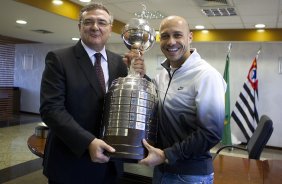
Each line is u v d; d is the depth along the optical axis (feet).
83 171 4.17
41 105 3.96
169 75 4.21
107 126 3.50
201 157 3.89
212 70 3.80
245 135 17.38
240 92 17.94
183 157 3.55
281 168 6.14
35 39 23.91
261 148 7.70
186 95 3.87
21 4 11.78
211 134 3.56
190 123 3.80
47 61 4.16
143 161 3.36
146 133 3.47
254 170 6.00
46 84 4.01
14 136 18.38
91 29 4.11
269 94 18.57
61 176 4.12
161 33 4.02
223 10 13.66
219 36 18.45
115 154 3.30
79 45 4.30
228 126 17.24
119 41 22.04
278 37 17.34
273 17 14.64
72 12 14.03
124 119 3.38
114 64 4.58
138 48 4.32
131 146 3.32
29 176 11.47
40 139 7.74
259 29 17.69
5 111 26.43
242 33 18.03
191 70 3.94
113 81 3.98
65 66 4.06
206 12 14.08
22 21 15.75
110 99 3.59
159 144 3.99
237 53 19.33
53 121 3.77
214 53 19.95
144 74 4.38
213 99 3.64
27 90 28.78
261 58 18.71
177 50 3.95
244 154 16.11
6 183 10.67
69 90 4.02
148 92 3.58
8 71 27.04
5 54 26.55
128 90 3.46
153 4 12.82
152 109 3.63
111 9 14.12
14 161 13.29
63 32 19.20
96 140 3.49
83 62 4.18
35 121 24.29
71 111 4.05
